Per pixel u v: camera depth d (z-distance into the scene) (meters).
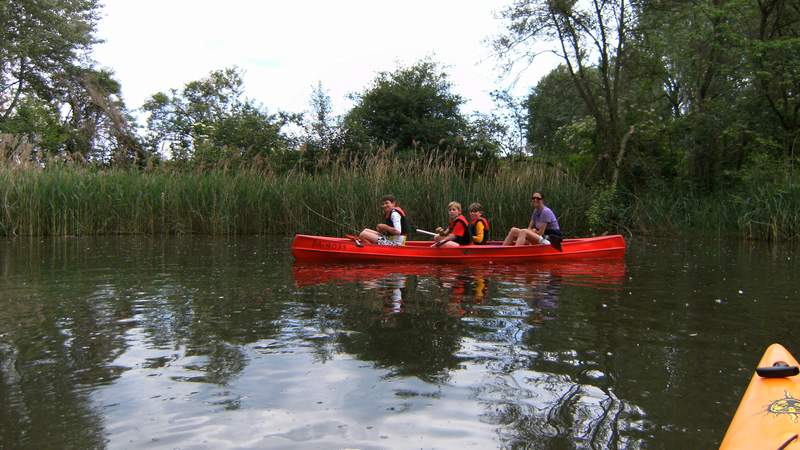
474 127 25.48
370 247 9.25
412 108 25.58
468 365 3.95
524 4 18.98
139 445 2.80
